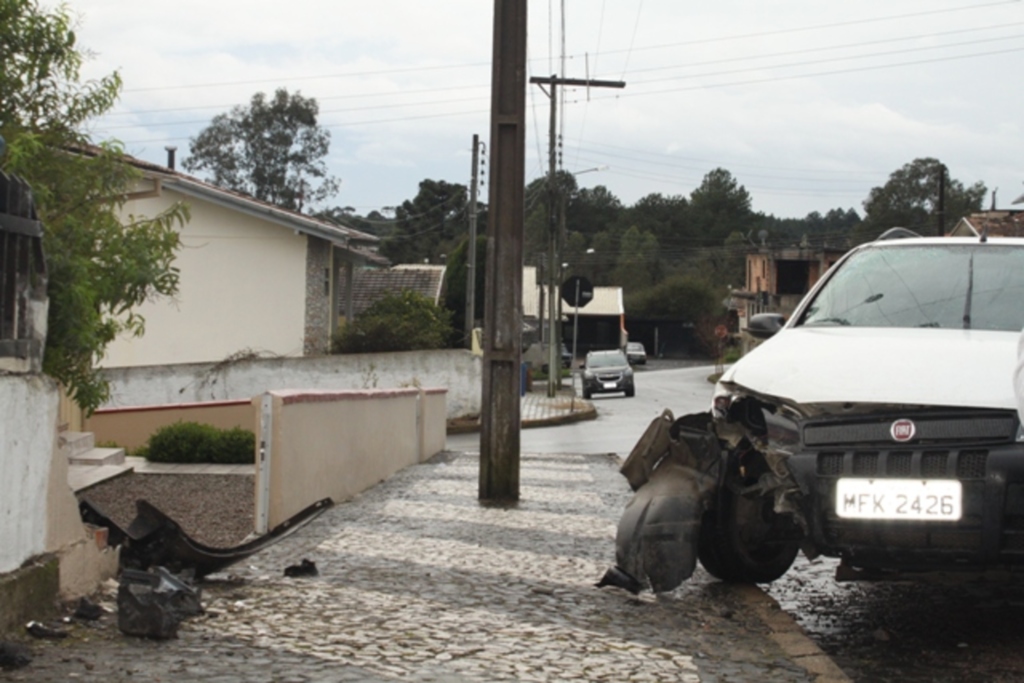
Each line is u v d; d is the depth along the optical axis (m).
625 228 122.25
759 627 6.11
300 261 30.03
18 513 5.28
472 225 44.78
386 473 14.05
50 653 4.97
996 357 5.96
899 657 5.61
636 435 24.61
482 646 5.49
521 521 9.89
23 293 5.42
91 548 6.05
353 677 4.84
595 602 6.59
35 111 8.53
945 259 7.36
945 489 5.50
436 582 7.02
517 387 11.48
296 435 9.82
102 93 8.63
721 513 6.93
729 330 91.62
